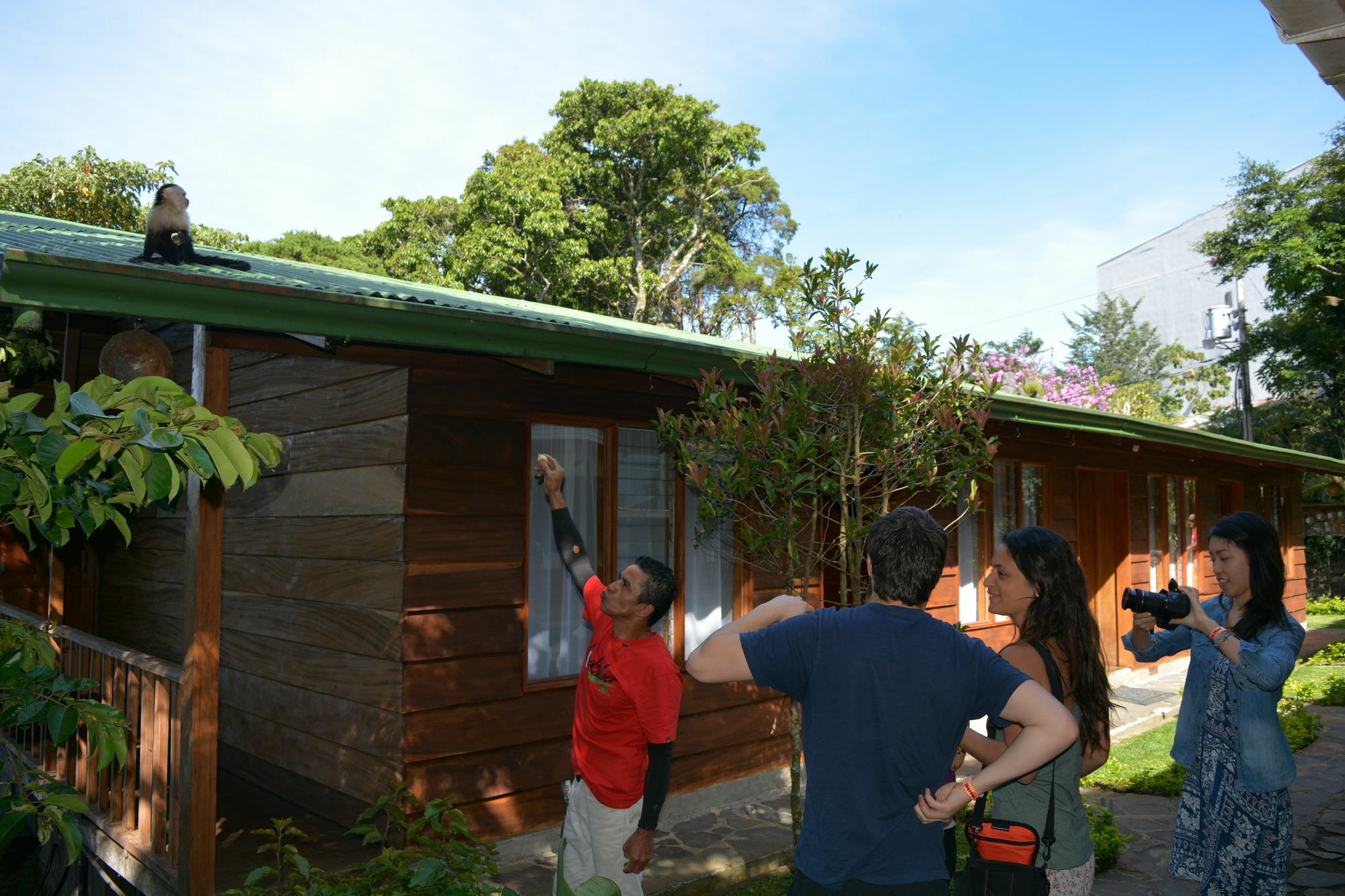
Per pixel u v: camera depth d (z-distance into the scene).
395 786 3.85
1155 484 11.90
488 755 5.09
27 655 2.47
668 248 32.19
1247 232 27.00
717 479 4.85
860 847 2.03
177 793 4.37
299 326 3.42
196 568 4.11
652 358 4.79
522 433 5.34
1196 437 9.98
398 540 4.86
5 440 1.85
